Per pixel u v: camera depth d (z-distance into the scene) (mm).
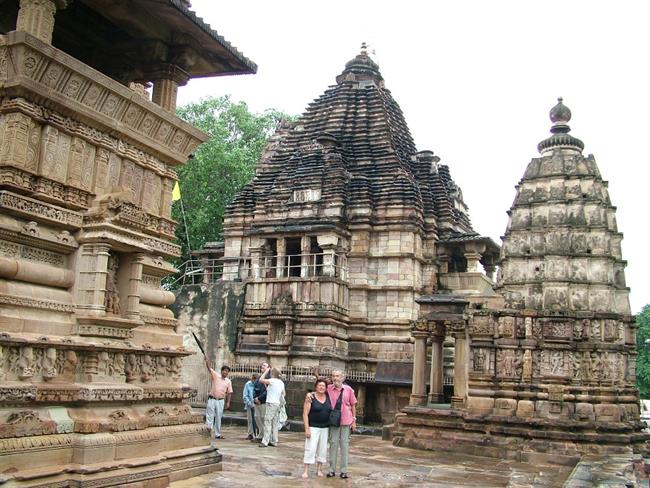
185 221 46875
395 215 33344
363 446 20578
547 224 21328
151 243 12281
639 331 66000
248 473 13023
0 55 9711
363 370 32344
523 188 22156
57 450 9320
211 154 50594
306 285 32312
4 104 9781
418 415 21125
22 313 9648
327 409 13242
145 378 11633
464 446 19500
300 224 33375
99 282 10516
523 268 21438
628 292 22844
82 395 9961
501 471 16234
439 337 24375
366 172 35188
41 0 10016
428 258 34719
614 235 22641
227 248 36062
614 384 19781
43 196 10055
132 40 13320
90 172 11055
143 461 10508
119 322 10789
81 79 10477
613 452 18375
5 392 8836
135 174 12117
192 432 12383
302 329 31875
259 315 33031
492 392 20156
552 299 20625
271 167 37000
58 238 10344
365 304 33094
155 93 13359
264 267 34156
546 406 19594
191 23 12531
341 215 33031
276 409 18953
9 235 9602
